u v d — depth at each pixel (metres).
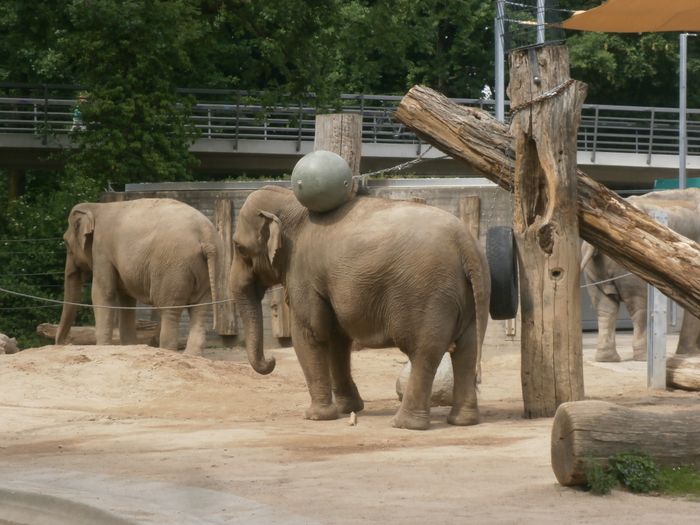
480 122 14.23
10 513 8.84
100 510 8.16
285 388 17.25
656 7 14.53
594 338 29.14
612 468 8.54
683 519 7.59
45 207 31.92
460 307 12.71
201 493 8.69
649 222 13.90
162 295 21.50
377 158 45.66
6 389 15.96
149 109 33.19
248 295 14.41
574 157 13.70
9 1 32.28
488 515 7.77
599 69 49.09
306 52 34.91
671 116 52.66
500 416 14.10
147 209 22.02
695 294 13.73
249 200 14.04
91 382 16.53
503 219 22.27
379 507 8.09
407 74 50.88
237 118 43.28
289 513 7.92
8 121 39.62
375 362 21.33
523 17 15.20
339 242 12.92
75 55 33.81
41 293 30.33
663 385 16.92
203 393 16.27
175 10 31.92
